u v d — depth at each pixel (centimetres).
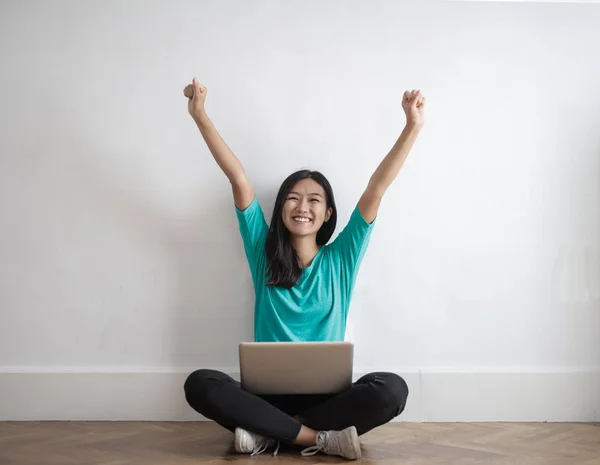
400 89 303
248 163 301
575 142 303
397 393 223
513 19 303
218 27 303
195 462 210
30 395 287
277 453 224
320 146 302
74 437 250
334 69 303
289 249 271
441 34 302
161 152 301
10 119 300
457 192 301
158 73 302
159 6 304
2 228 296
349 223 275
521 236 300
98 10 303
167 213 299
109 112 301
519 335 297
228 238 298
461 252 299
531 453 225
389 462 212
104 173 300
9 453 222
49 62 301
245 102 303
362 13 303
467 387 290
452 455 222
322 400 234
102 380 288
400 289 298
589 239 300
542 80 301
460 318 297
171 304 296
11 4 302
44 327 294
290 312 265
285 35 302
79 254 297
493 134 303
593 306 298
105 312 295
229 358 295
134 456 219
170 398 288
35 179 298
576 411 289
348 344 215
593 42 302
